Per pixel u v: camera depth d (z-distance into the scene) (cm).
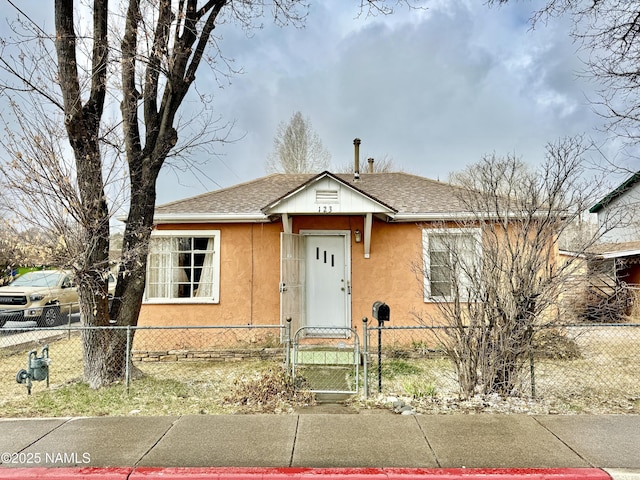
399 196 1083
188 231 981
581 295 681
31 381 639
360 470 377
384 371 758
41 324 1260
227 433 464
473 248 640
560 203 596
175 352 909
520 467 381
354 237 974
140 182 731
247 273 976
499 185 787
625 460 394
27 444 438
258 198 1080
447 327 601
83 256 633
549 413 526
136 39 728
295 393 609
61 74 650
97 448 427
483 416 511
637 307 1148
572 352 811
